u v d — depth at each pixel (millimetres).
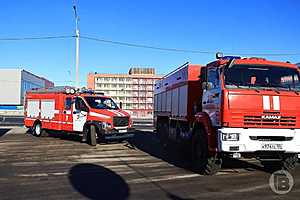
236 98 10070
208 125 10812
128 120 19594
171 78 17125
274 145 10055
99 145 19250
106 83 53469
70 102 20922
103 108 19891
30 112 24328
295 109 10289
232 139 9922
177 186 9531
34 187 9391
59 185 9625
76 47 32156
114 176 10875
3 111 72562
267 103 10156
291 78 10852
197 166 11617
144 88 53438
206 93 11516
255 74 10648
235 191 8984
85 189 9172
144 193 8766
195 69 14047
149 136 24531
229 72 10562
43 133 23344
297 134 10242
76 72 32062
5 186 9508
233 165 12969
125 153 16156
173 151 16906
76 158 14578
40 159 14266
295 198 8336
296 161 11125
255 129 10055
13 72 86312
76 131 20328
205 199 8211
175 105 16062
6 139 22031
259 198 8312
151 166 12727
